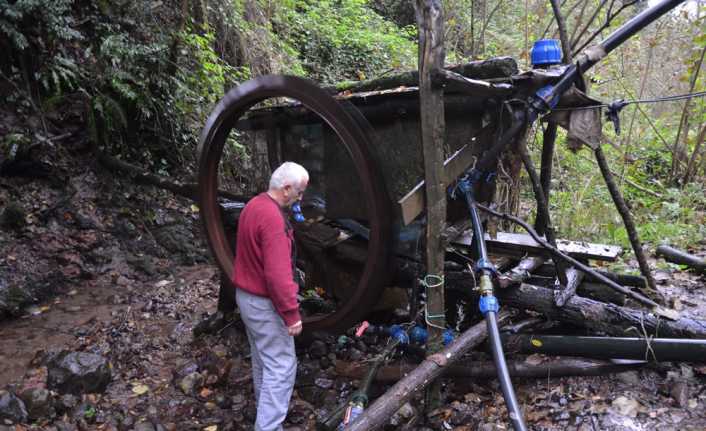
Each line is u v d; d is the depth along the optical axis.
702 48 6.16
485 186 3.27
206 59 6.82
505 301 3.17
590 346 2.85
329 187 3.87
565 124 3.12
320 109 2.97
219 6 7.05
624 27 2.91
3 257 4.70
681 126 6.83
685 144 7.14
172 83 6.51
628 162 7.09
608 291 3.31
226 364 3.47
